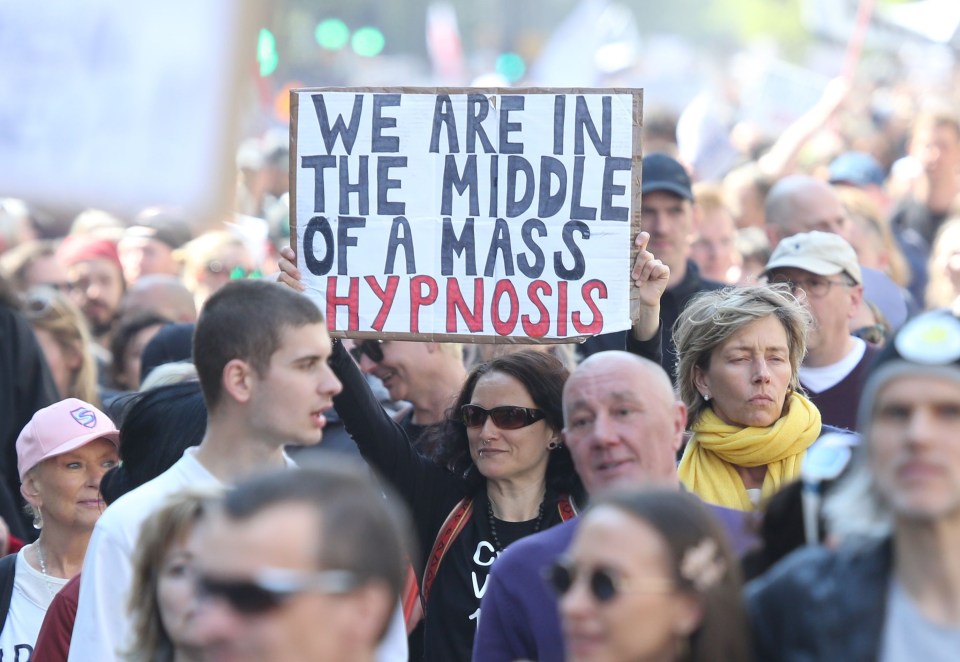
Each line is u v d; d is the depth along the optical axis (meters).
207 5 21.12
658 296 17.44
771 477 17.23
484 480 17.44
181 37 21.11
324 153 17.48
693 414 17.77
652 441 13.66
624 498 10.70
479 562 16.94
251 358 13.78
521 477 17.12
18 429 23.53
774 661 10.73
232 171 21.50
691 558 10.44
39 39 20.69
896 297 27.69
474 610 16.72
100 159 20.95
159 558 11.93
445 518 17.42
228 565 9.26
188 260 32.59
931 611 10.16
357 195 17.45
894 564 10.38
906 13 64.69
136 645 12.16
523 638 13.84
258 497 9.46
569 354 22.16
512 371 17.00
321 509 9.41
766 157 44.50
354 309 17.39
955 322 10.31
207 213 21.36
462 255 17.34
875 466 10.28
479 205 17.33
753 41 124.88
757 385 17.11
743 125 52.72
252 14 21.44
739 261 33.00
